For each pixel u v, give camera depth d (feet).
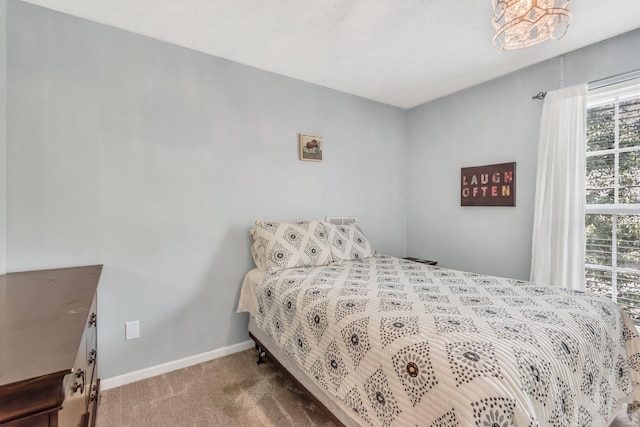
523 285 5.83
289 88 8.65
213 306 7.49
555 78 7.62
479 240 9.46
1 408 1.94
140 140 6.47
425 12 5.74
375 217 10.84
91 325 4.19
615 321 4.63
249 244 8.01
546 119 7.63
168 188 6.82
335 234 8.61
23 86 5.33
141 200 6.51
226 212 7.64
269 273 6.92
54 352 2.29
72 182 5.79
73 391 2.64
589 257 7.36
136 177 6.44
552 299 4.93
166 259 6.84
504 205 8.69
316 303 5.05
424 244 11.16
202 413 5.41
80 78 5.84
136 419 5.22
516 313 4.28
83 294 3.94
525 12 4.28
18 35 5.29
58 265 5.68
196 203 7.19
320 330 4.73
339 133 9.77
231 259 7.73
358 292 5.34
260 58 7.55
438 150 10.57
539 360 3.13
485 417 2.60
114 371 6.27
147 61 6.54
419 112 11.19
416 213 11.43
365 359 3.84
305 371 4.99
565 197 7.20
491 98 9.00
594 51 6.96
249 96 7.94
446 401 2.87
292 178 8.77
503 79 8.69
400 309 4.44
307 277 6.48
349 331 4.18
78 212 5.86
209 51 7.20
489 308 4.50
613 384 4.25
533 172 8.11
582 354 3.63
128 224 6.37
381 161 10.93
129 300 6.42
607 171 7.04
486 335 3.51
